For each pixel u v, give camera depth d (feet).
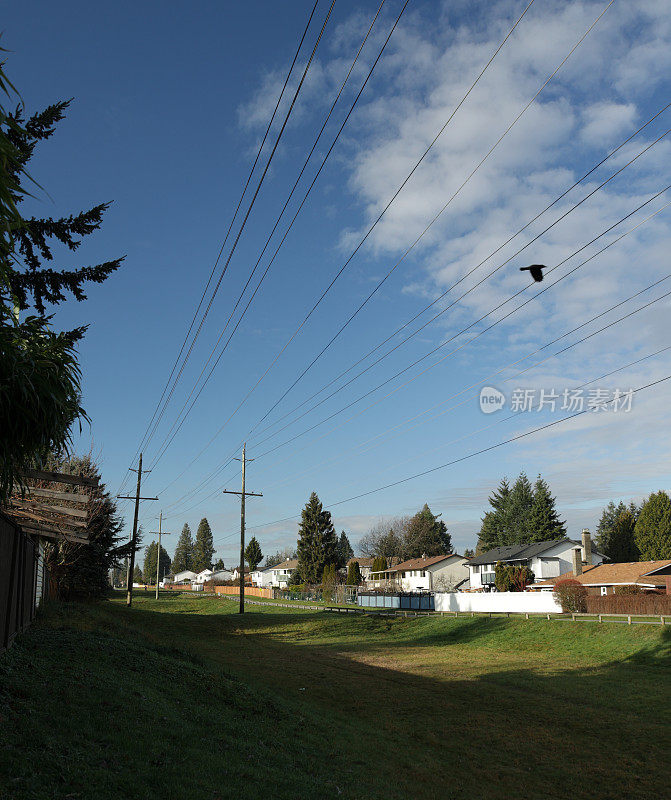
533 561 234.58
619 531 272.10
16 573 44.62
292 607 208.95
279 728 40.91
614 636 101.30
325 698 62.34
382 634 139.64
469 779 39.52
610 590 173.58
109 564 133.59
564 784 40.04
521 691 70.44
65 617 73.36
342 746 40.88
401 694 67.36
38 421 21.98
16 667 35.06
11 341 22.04
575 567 203.92
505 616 131.23
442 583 299.38
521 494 329.93
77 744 25.49
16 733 24.32
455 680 77.92
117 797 21.56
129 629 87.20
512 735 51.37
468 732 51.83
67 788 20.97
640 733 52.34
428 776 38.65
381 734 48.34
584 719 57.11
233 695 46.96
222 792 24.79
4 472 24.04
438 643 123.13
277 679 71.56
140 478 181.06
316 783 30.07
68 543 111.04
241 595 185.16
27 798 19.34
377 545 414.21
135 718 31.30
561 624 115.24
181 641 106.52
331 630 147.54
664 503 249.55
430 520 391.86
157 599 283.59
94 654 45.80
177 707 37.29
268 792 26.40
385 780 35.29
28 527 53.62
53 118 41.83
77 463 118.11
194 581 557.74
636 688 70.90
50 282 43.98
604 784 40.16
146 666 46.98
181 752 28.45
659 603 119.03
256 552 455.63
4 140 14.51
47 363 22.31
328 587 263.08
